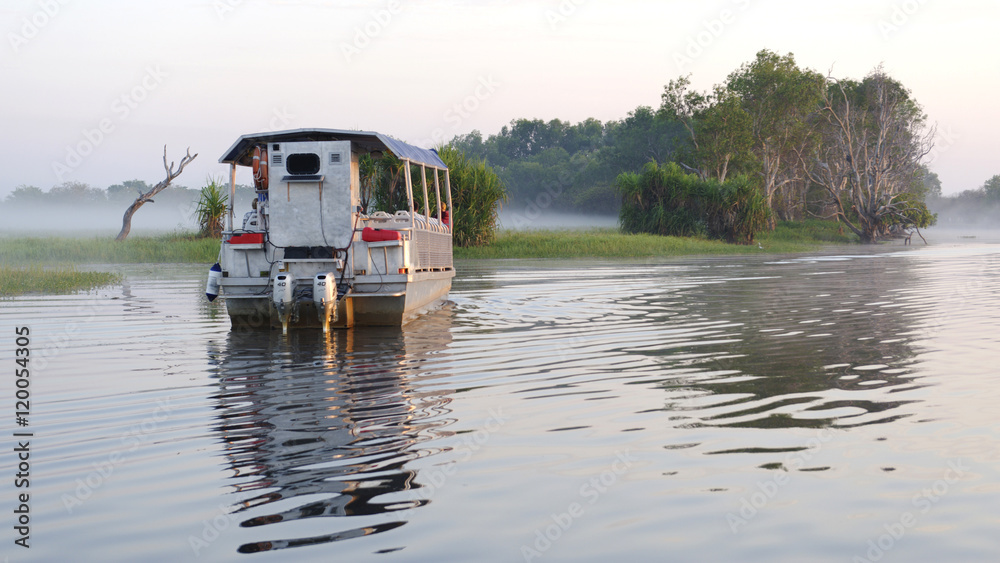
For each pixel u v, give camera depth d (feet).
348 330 37.24
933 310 43.65
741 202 159.53
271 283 38.14
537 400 22.18
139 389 24.18
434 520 13.52
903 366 26.91
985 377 24.88
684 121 213.05
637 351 30.58
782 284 62.34
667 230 160.15
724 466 16.15
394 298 37.47
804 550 12.29
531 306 46.93
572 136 506.89
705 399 22.13
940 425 19.11
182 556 12.26
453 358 29.25
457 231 110.42
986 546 12.39
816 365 27.25
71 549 12.58
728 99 199.82
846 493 14.60
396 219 40.16
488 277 70.54
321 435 18.76
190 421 20.24
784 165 232.73
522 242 116.88
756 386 23.84
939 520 13.35
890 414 20.21
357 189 40.40
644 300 50.19
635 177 165.17
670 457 16.78
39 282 57.67
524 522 13.42
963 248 150.10
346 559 12.07
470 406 21.54
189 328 38.11
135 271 75.36
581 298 51.49
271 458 17.01
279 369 27.35
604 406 21.38
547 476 15.66
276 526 13.35
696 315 42.09
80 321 40.27
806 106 207.62
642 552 12.25
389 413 20.85
